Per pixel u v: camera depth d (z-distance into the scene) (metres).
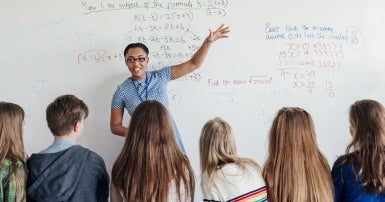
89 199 1.61
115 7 2.68
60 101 1.70
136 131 1.60
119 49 2.67
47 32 2.66
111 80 2.67
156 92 2.53
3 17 2.66
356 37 2.79
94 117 2.67
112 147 2.68
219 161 1.63
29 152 2.65
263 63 2.72
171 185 1.56
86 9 2.67
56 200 1.55
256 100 2.72
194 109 2.70
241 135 2.71
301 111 1.72
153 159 1.55
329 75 2.77
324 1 2.77
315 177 1.61
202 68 2.70
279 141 1.67
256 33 2.72
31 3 2.66
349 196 1.68
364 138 1.66
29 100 2.66
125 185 1.56
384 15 2.80
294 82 2.74
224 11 2.71
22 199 1.59
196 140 2.69
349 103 2.77
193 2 2.70
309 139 1.66
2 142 1.64
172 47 2.69
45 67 2.66
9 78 2.65
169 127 1.63
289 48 2.74
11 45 2.66
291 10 2.75
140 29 2.68
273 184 1.64
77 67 2.67
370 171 1.62
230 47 2.71
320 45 2.76
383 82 2.80
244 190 1.56
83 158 1.65
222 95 2.70
